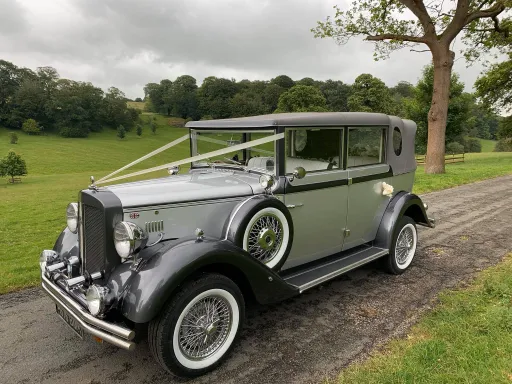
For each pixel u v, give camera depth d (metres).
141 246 2.74
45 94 92.81
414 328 3.36
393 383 2.52
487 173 16.27
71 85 96.12
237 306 2.95
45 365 2.92
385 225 4.56
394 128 4.73
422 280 4.55
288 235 3.43
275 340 3.25
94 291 2.52
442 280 4.53
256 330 3.43
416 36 16.45
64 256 3.43
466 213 8.43
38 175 41.59
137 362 2.97
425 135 31.56
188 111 111.00
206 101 102.25
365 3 16.42
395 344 3.10
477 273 4.71
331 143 3.89
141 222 2.93
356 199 4.25
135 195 2.99
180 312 2.60
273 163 3.48
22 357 3.03
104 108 97.44
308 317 3.66
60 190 21.80
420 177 14.88
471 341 2.97
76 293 2.91
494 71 25.56
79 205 3.15
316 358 2.96
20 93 88.81
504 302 3.64
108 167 52.06
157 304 2.45
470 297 3.88
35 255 5.78
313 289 4.34
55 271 3.20
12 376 2.78
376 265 4.85
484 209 8.84
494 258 5.28
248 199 3.26
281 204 3.34
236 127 3.69
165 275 2.51
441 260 5.27
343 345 3.14
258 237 3.22
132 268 2.71
